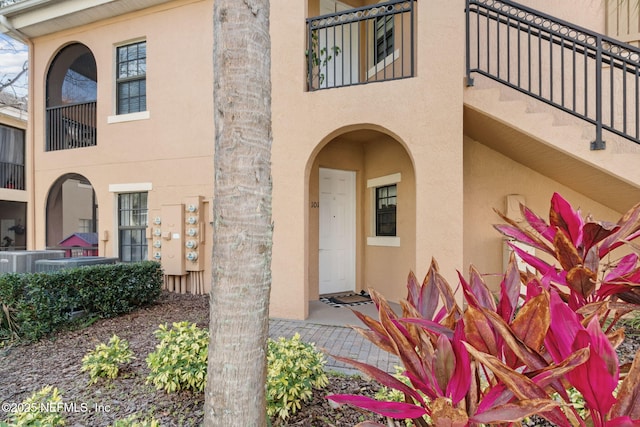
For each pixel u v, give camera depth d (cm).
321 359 274
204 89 648
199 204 636
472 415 94
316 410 241
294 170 479
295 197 477
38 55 768
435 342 130
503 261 507
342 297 623
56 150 770
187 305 555
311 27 486
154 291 558
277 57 489
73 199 1366
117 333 426
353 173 675
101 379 299
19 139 1166
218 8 175
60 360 351
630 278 128
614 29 480
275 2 493
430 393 109
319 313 509
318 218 622
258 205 172
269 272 178
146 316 496
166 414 244
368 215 658
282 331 427
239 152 169
